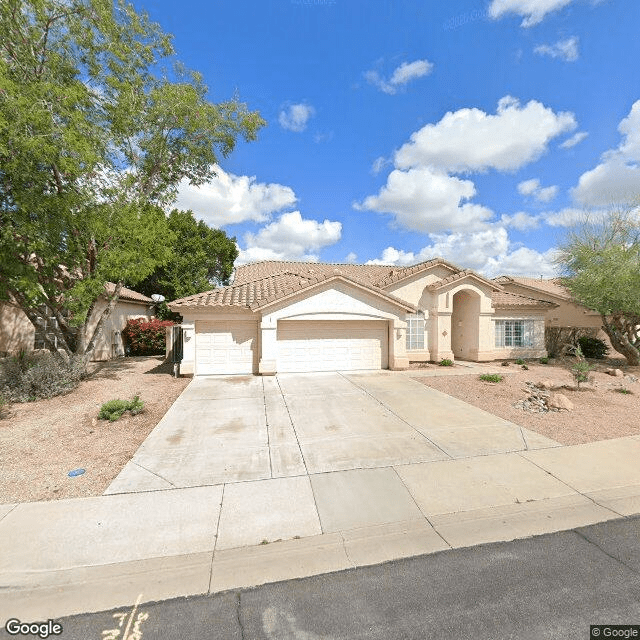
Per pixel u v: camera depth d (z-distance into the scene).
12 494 4.69
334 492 4.80
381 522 4.14
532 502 4.59
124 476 5.21
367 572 3.37
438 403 9.28
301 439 6.71
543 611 2.89
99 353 17.00
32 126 8.73
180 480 5.11
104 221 10.79
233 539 3.83
